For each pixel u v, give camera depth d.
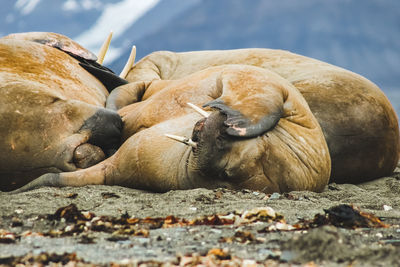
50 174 30.70
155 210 24.59
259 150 26.80
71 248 18.19
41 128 32.59
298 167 28.17
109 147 35.12
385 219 24.17
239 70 31.20
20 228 21.78
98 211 24.58
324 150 30.09
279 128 28.25
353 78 37.84
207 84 32.25
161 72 50.84
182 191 27.59
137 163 29.69
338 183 36.72
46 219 22.75
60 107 33.41
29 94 33.19
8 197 27.16
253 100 27.53
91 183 30.69
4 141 31.95
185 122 30.05
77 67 42.44
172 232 20.50
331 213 21.64
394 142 37.47
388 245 17.78
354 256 16.55
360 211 22.31
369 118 35.88
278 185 27.88
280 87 29.53
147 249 18.06
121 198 27.28
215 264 16.03
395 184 36.19
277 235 19.59
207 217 22.22
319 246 16.84
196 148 26.05
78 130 33.47
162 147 29.20
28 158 32.31
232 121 26.14
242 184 27.38
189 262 16.09
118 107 40.62
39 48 41.03
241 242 18.80
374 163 36.53
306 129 29.44
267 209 22.30
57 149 32.62
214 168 26.59
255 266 15.84
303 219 22.56
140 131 31.09
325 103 35.50
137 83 43.28
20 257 16.84
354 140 35.44
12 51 38.88
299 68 41.00
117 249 18.09
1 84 33.47
